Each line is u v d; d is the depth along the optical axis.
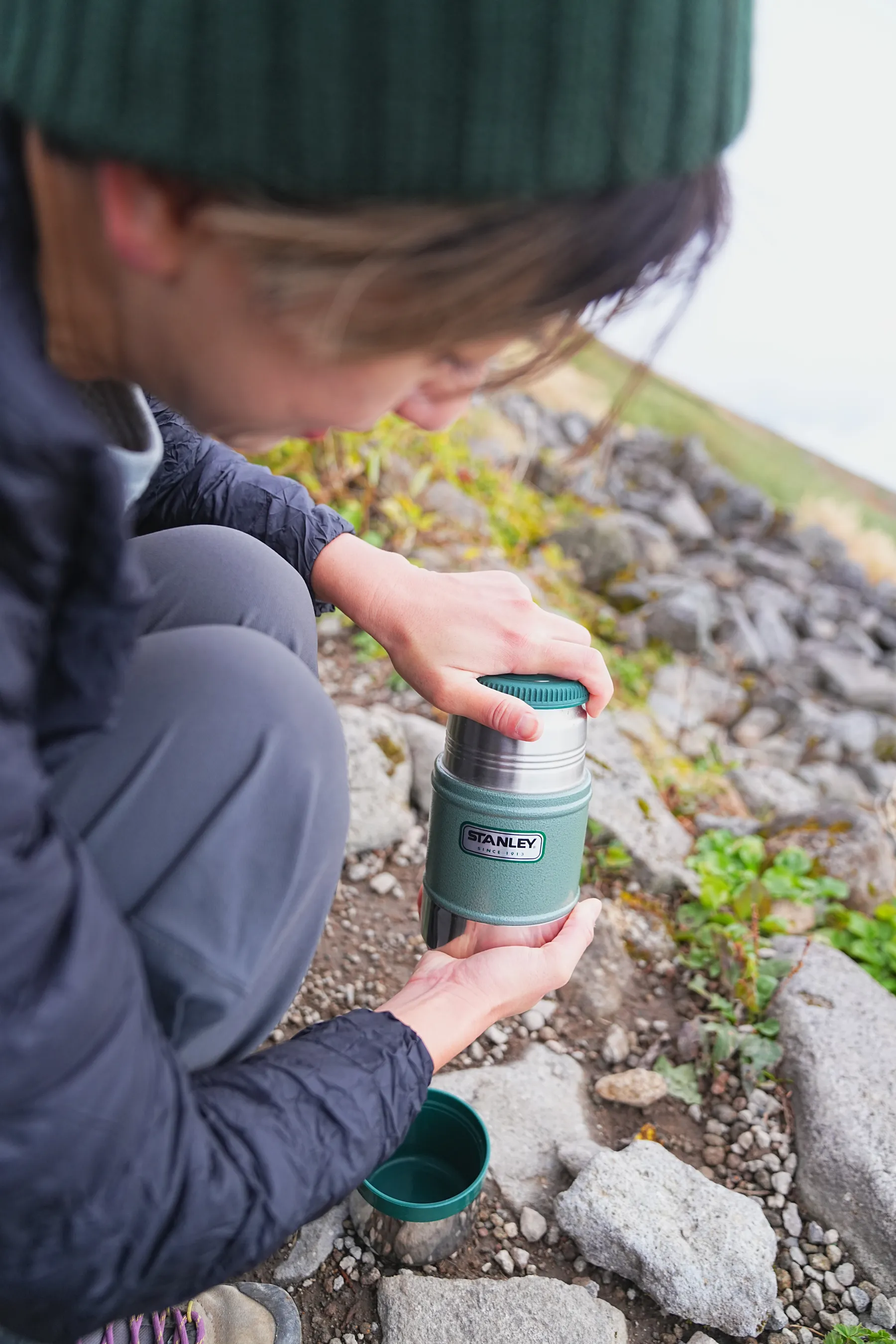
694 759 3.37
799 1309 1.57
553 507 4.57
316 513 1.42
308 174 0.63
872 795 3.71
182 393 0.83
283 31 0.60
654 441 6.26
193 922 0.92
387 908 2.19
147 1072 0.79
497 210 0.64
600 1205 1.56
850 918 2.28
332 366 0.74
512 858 1.26
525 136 0.61
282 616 1.28
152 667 0.98
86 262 0.77
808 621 4.99
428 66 0.60
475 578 1.36
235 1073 0.93
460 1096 1.81
